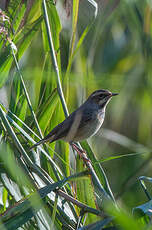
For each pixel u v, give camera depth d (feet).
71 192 31.55
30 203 25.34
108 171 47.93
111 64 51.80
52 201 29.43
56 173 30.12
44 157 33.24
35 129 34.88
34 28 35.58
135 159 47.47
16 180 29.35
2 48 34.17
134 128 53.06
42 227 28.76
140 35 43.55
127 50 52.37
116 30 52.19
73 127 32.99
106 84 46.88
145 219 25.36
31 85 36.45
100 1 37.63
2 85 34.50
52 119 35.94
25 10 35.58
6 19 30.89
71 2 36.19
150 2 41.42
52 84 36.01
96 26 40.65
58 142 35.83
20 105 34.86
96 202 29.25
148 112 52.19
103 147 48.96
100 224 22.91
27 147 33.04
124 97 51.08
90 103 38.68
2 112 29.73
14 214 25.36
